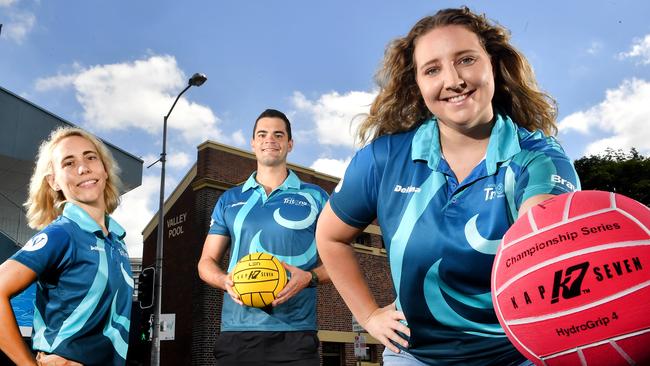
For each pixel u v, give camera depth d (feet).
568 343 4.50
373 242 75.46
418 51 6.68
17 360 7.66
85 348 8.46
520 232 4.99
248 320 13.61
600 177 88.69
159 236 51.39
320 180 73.51
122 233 9.80
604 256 4.40
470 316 6.71
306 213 14.71
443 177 6.81
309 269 14.43
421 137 7.16
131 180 67.00
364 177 7.55
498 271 5.04
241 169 68.39
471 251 6.34
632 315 4.25
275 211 14.62
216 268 14.58
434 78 6.49
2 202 57.41
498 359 6.95
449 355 7.12
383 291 73.72
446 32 6.51
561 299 4.47
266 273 13.20
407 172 7.10
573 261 4.48
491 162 6.43
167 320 49.34
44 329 8.43
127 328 9.30
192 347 60.95
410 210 6.85
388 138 7.63
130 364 42.70
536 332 4.65
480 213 6.38
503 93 7.58
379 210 7.30
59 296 8.43
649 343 4.28
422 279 6.77
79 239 8.66
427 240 6.61
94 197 9.36
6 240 45.32
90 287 8.57
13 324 7.72
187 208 69.26
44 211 9.80
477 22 7.14
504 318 4.95
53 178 9.63
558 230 4.70
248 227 14.57
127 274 9.52
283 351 13.39
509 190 6.23
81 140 9.64
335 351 67.92
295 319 13.67
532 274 4.66
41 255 8.13
